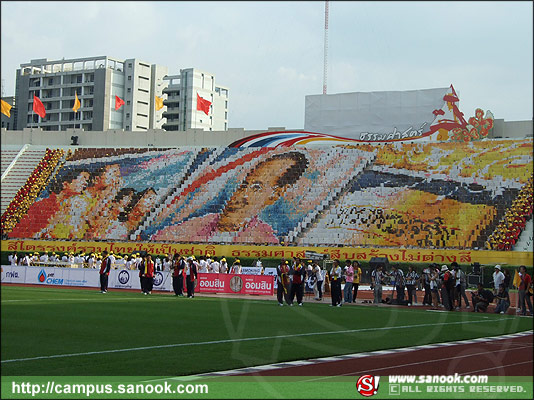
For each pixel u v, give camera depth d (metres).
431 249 39.00
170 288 33.97
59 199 49.66
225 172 48.62
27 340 15.13
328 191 45.19
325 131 47.78
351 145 46.78
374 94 46.59
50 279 37.38
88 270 36.34
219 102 97.94
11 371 11.48
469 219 40.53
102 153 52.41
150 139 52.81
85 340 15.24
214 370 11.81
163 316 20.86
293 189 46.03
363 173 45.34
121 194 49.09
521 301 24.84
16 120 95.06
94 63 92.19
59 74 92.75
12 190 50.78
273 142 49.16
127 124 91.81
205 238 44.91
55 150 53.41
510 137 44.19
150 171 50.22
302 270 27.34
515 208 39.94
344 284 33.41
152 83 93.44
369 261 37.53
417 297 31.66
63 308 22.89
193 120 92.75
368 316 22.98
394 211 42.59
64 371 11.52
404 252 39.12
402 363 13.07
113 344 14.69
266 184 46.88
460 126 44.41
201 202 47.16
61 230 47.81
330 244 42.03
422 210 42.03
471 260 37.38
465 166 43.12
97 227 47.53
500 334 18.72
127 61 92.00
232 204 46.41
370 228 42.00
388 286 31.39
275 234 43.69
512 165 42.03
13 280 38.50
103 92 89.88
